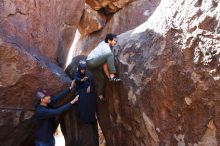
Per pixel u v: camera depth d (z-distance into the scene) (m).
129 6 8.95
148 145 4.84
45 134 5.36
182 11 4.44
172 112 4.34
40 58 5.51
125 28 8.84
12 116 5.34
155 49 4.71
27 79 5.16
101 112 6.24
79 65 5.76
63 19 6.98
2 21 5.08
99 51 5.38
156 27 4.90
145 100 4.74
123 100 5.31
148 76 4.68
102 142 7.64
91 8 9.19
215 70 3.80
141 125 4.92
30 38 5.55
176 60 4.29
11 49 4.85
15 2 5.31
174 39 4.40
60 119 6.43
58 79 5.45
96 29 9.31
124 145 5.53
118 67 5.43
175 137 4.34
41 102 5.33
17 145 5.88
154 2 8.88
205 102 3.92
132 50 5.23
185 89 4.14
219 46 3.79
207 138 3.94
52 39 6.17
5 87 5.04
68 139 6.30
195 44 4.07
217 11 3.93
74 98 5.78
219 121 3.80
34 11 5.64
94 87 5.97
